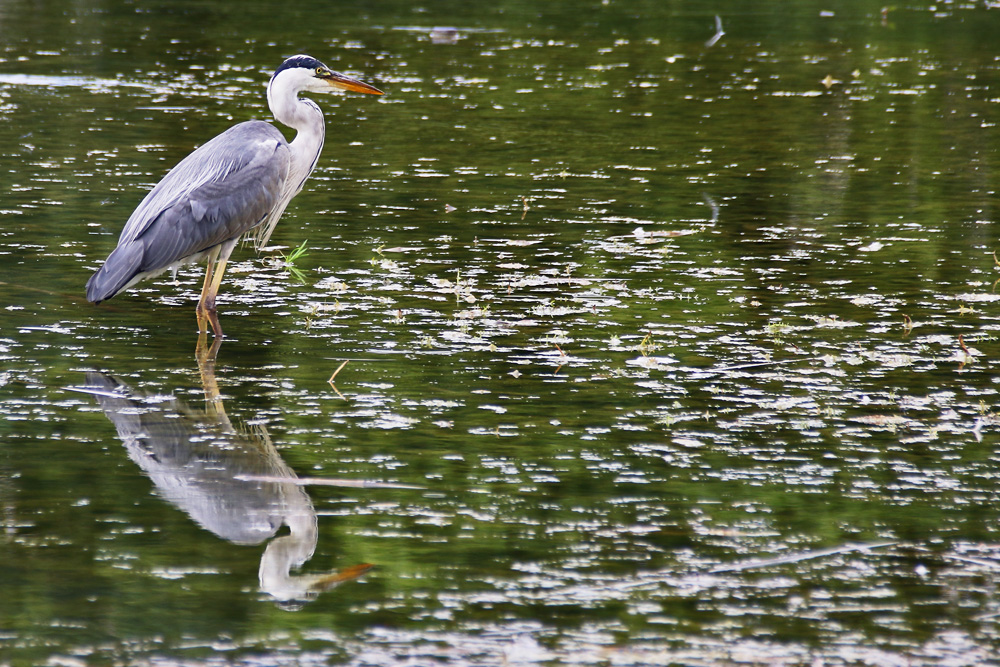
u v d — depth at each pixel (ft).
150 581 21.56
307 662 19.07
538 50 104.78
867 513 24.91
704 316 38.73
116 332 35.86
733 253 46.83
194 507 24.54
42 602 20.70
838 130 73.97
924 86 90.68
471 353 34.68
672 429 29.30
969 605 21.26
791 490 25.96
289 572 22.02
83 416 29.07
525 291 41.22
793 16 129.59
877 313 39.34
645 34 116.47
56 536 23.11
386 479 26.13
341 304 39.29
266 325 37.01
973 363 34.50
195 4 125.49
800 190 58.03
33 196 51.57
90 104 74.38
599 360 34.24
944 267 45.16
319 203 53.31
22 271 41.42
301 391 31.27
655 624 20.47
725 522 24.43
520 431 28.96
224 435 28.22
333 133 69.62
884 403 31.19
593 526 24.16
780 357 34.78
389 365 33.50
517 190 57.06
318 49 100.32
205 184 36.88
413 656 19.31
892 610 21.07
